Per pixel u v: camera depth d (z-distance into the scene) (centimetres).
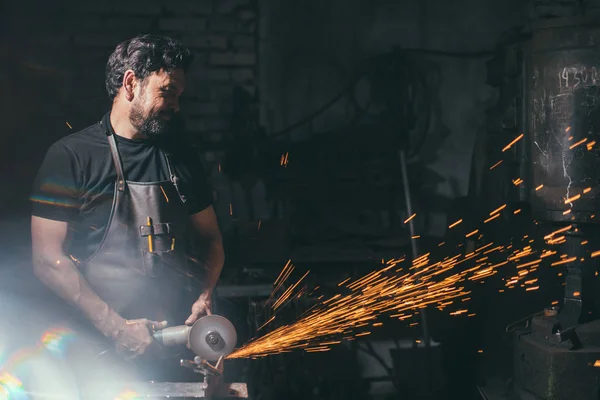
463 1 516
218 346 252
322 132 511
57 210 259
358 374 452
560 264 396
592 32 335
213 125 504
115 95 268
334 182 484
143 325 254
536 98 354
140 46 259
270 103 514
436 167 521
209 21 501
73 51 490
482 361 421
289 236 461
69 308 282
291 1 511
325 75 516
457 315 437
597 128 332
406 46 518
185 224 280
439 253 484
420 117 520
